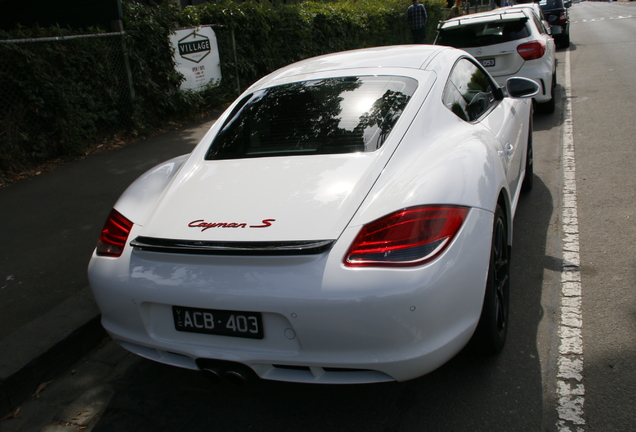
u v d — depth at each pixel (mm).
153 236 2260
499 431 2180
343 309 1918
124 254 2301
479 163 2479
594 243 3738
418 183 2178
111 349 3092
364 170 2309
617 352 2576
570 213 4305
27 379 2686
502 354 2654
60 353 2877
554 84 8094
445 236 2045
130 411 2533
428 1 19625
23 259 4055
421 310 1945
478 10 31047
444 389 2459
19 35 6410
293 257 1974
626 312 2889
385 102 2754
